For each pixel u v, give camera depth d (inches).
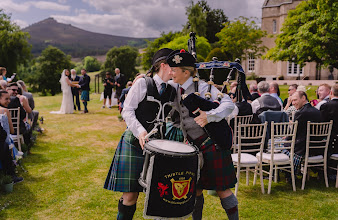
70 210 123.0
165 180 69.1
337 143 154.4
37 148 226.4
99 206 127.3
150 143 74.2
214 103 78.8
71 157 204.5
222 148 82.6
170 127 88.8
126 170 83.0
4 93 164.2
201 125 77.4
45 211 121.7
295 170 152.0
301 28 733.9
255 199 136.9
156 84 84.9
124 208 84.8
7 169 150.6
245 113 174.4
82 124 336.8
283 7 1190.9
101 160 199.0
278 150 159.6
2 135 145.3
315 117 148.1
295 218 117.3
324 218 117.5
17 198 134.0
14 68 1681.8
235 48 1101.1
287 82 1009.5
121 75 466.0
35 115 279.0
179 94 85.6
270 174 144.4
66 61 2015.3
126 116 81.7
